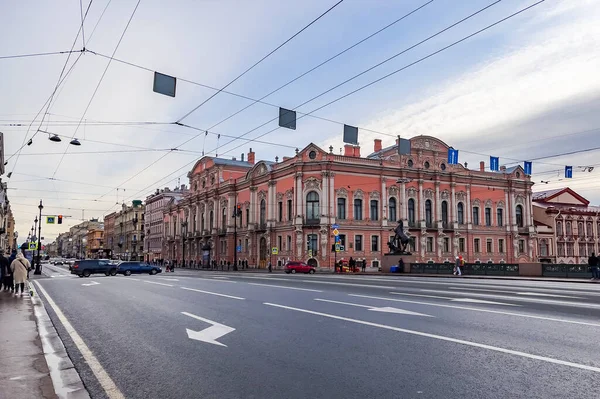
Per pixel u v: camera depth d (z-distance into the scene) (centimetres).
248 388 589
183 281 2630
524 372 625
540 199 7494
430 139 6209
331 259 5247
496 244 6600
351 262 4909
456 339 830
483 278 3178
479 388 566
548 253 7069
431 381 598
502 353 724
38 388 584
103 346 856
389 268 4372
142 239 11825
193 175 8319
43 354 775
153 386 607
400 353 741
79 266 3950
